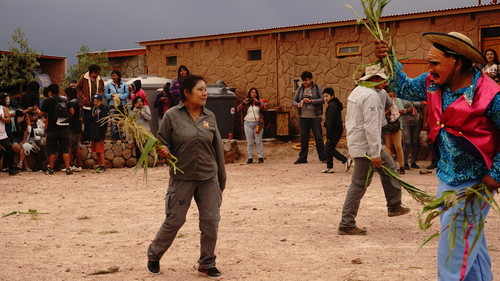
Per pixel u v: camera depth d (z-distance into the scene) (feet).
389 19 61.16
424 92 15.81
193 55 77.56
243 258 23.18
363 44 64.13
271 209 33.45
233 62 74.23
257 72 72.23
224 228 28.63
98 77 58.03
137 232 28.32
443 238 14.58
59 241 26.61
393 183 27.94
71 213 33.65
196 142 19.94
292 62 69.51
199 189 20.39
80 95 57.62
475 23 57.31
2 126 51.16
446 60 14.44
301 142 56.29
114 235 27.73
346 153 60.13
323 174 48.52
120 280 20.57
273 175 48.80
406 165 49.62
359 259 22.34
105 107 54.13
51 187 44.29
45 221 31.45
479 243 14.39
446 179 14.88
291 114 69.92
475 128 14.19
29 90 57.88
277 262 22.57
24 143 55.16
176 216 20.27
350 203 26.76
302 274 20.97
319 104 55.36
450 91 14.71
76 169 54.75
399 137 46.19
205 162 20.17
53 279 20.77
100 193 41.16
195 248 24.85
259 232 27.68
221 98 67.92
